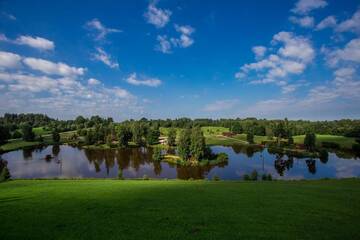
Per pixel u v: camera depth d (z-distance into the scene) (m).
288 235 14.86
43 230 15.66
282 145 130.38
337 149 120.19
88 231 15.46
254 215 18.42
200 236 14.68
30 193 26.58
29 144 134.25
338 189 28.19
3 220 17.56
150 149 129.00
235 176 71.12
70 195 25.41
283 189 28.33
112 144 136.38
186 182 37.19
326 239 14.36
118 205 21.27
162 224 16.58
